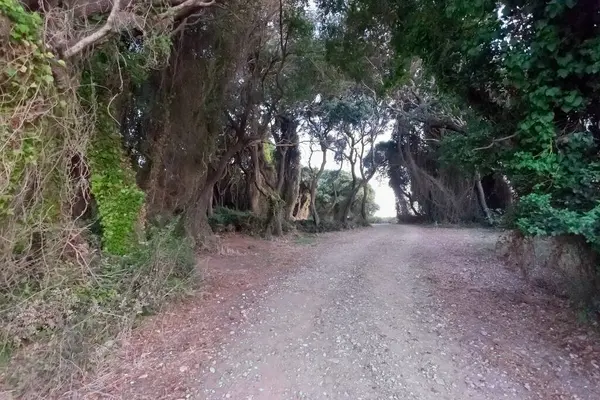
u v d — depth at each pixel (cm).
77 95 589
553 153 487
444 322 573
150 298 592
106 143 693
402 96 1933
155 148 1073
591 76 468
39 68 444
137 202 707
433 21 690
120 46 721
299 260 1180
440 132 2469
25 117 425
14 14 416
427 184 2959
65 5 560
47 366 384
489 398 366
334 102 2314
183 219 1218
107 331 488
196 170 1261
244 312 631
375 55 1159
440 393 374
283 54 1361
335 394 373
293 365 435
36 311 444
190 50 1104
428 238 1795
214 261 1123
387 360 445
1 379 369
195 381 400
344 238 1870
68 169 547
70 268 525
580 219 431
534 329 536
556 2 437
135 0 628
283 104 1844
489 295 715
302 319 594
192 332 539
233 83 1343
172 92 1099
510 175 600
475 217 2766
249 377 407
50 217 505
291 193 2453
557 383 392
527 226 491
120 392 379
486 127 645
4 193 412
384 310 637
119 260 629
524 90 508
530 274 768
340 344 493
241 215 2011
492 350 470
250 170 2234
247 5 1087
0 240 427
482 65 614
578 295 562
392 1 873
